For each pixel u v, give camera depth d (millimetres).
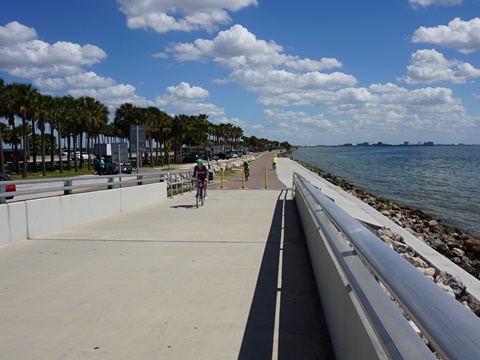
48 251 8344
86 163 86188
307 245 8562
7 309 5262
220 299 5590
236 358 3994
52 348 4207
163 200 18031
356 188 38781
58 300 5566
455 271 8555
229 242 9195
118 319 4930
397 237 11461
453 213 26031
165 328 4672
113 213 13664
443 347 1416
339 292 3803
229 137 161500
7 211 8953
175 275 6695
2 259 7711
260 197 19219
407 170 74875
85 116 65750
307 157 156750
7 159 74688
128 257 7859
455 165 93688
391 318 2258
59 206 10742
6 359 3984
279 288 6023
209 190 23078
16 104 51531
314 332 4559
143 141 20953
